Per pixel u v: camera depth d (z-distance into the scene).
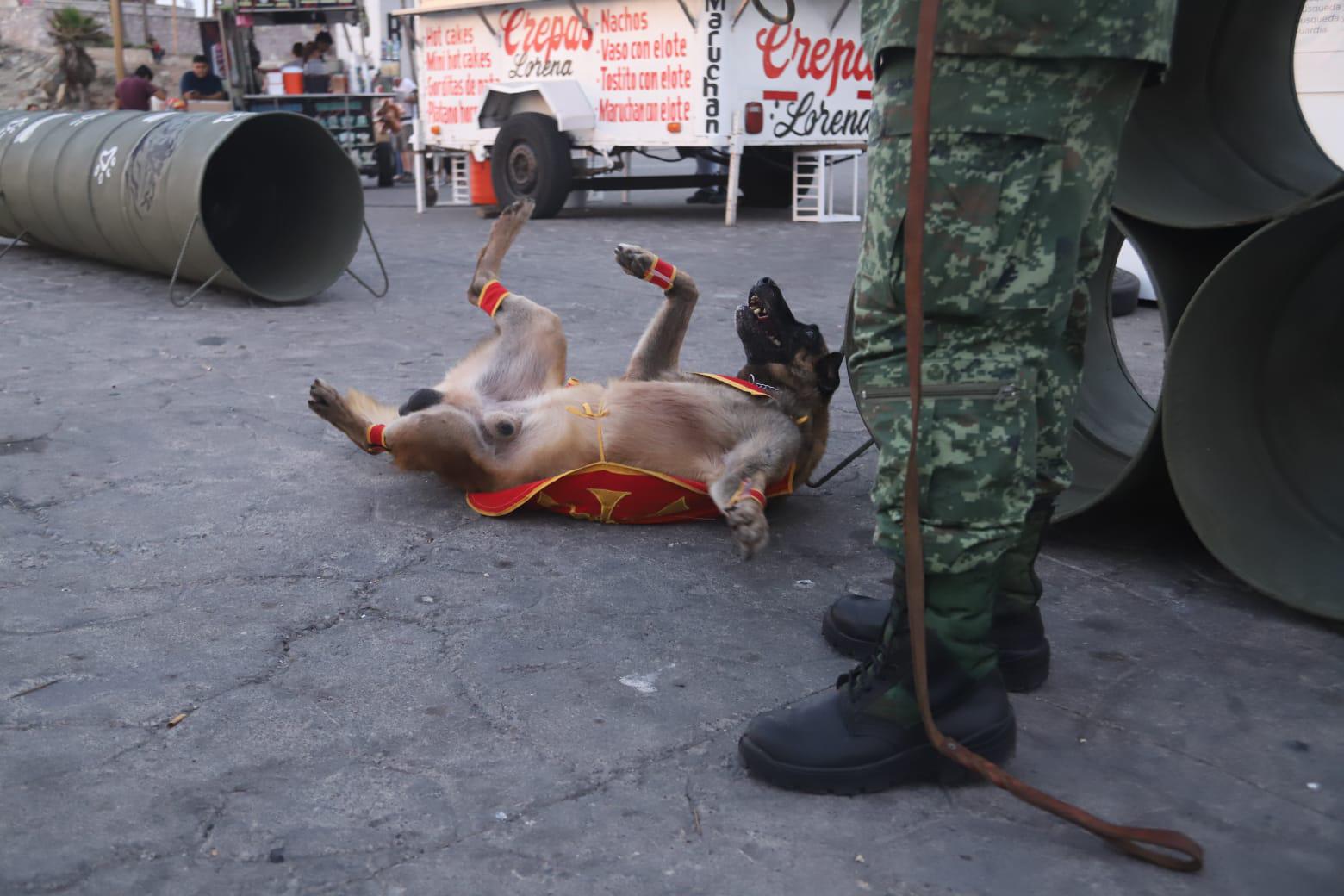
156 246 7.50
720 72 11.16
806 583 3.40
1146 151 3.58
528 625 3.06
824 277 8.85
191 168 7.02
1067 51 1.96
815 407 3.90
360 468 4.38
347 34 18.89
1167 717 2.60
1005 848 2.11
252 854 2.06
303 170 7.95
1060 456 2.44
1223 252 3.60
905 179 2.05
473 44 12.99
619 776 2.33
